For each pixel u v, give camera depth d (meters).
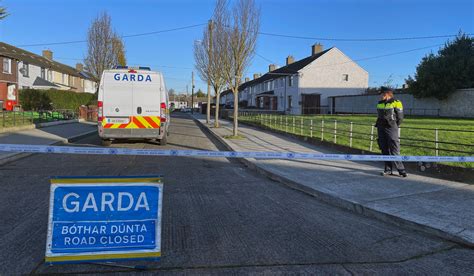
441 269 3.92
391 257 4.20
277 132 19.92
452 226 4.92
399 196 6.48
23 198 6.32
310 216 5.69
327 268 3.88
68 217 3.56
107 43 31.45
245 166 10.38
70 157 11.09
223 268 3.82
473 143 11.06
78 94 37.25
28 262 3.83
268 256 4.14
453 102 30.98
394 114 7.94
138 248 3.69
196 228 5.00
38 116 23.14
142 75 13.04
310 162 10.22
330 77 43.84
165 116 13.40
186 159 11.25
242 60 16.84
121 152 5.88
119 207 3.65
